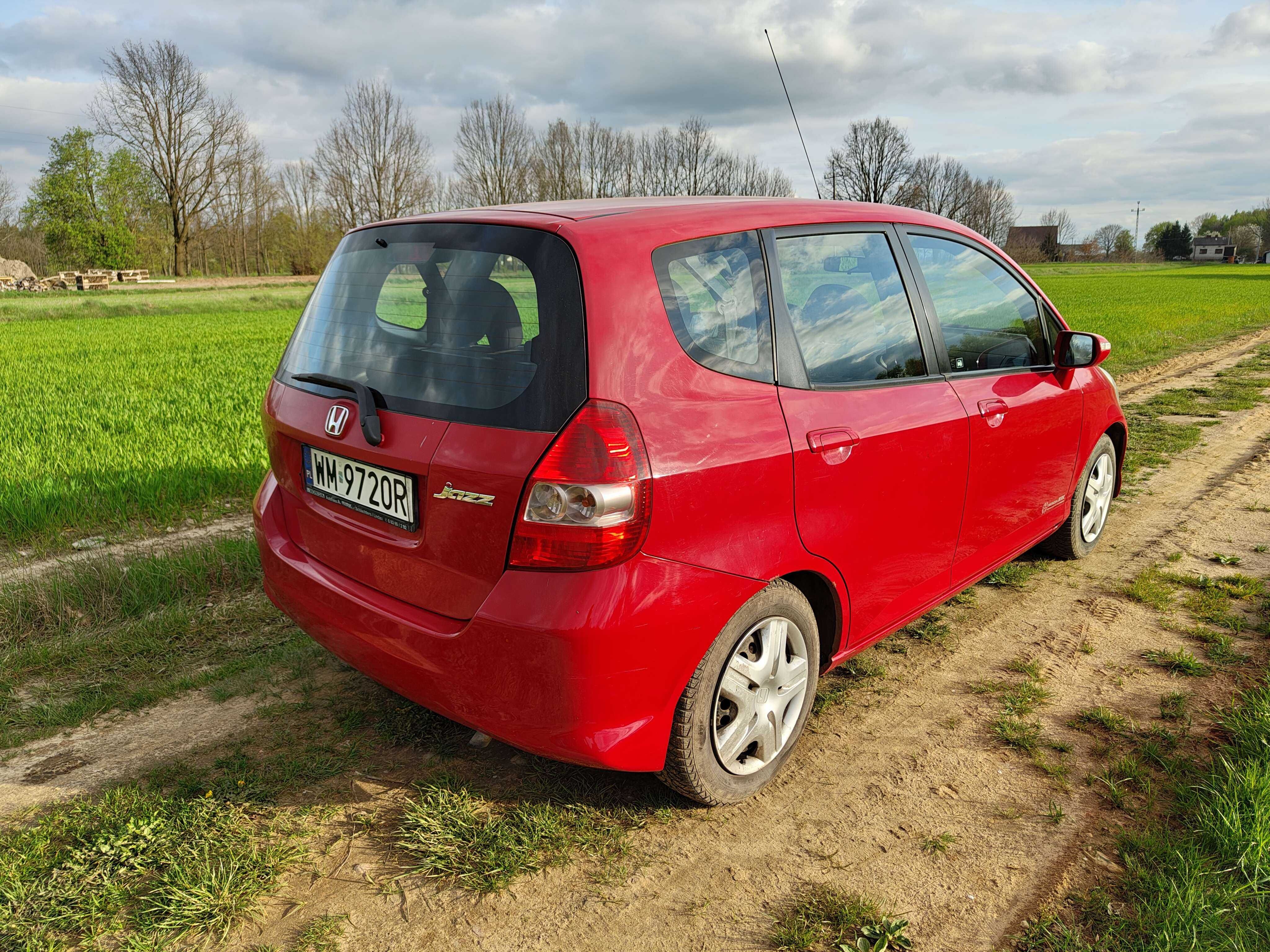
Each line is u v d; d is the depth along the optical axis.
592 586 2.01
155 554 4.40
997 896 2.16
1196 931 1.94
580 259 2.13
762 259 2.54
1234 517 5.15
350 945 2.01
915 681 3.28
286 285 60.81
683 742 2.29
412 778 2.65
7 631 3.71
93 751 2.80
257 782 2.60
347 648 2.51
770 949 2.01
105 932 2.02
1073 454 4.07
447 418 2.18
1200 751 2.74
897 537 2.88
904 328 2.99
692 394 2.20
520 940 2.03
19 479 5.70
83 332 24.44
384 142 74.06
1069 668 3.35
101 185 68.69
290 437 2.74
